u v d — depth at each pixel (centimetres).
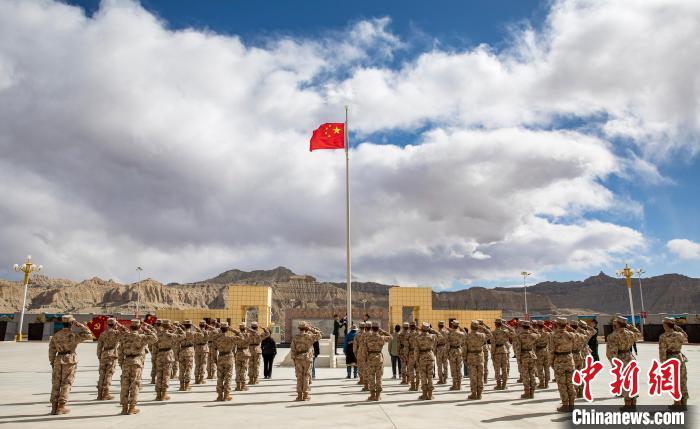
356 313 7519
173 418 1112
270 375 2091
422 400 1385
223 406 1291
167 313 6391
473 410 1212
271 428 992
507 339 1652
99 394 1393
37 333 6525
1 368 2486
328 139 3084
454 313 6378
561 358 1211
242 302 5503
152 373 1806
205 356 1836
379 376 1395
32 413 1181
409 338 1628
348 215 2944
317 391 1598
